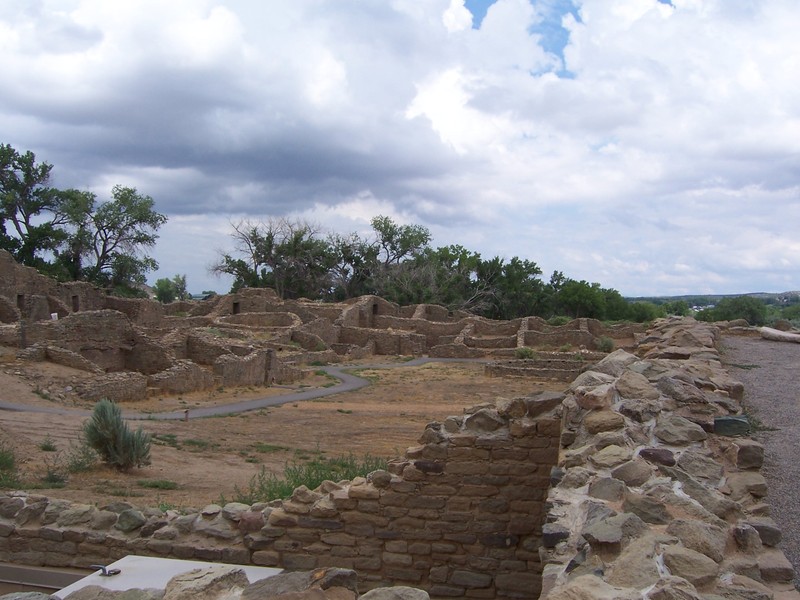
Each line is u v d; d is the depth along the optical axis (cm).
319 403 3272
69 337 3369
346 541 842
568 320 7512
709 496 519
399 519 843
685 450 616
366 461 1531
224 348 4122
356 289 10744
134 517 846
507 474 833
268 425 2594
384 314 7869
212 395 3359
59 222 8156
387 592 382
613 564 398
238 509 860
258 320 6481
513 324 6844
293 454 2014
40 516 855
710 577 379
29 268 5556
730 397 862
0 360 2916
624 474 559
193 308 7500
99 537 827
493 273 10769
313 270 10375
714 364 1068
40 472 1521
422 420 2798
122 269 8688
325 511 844
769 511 511
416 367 5128
